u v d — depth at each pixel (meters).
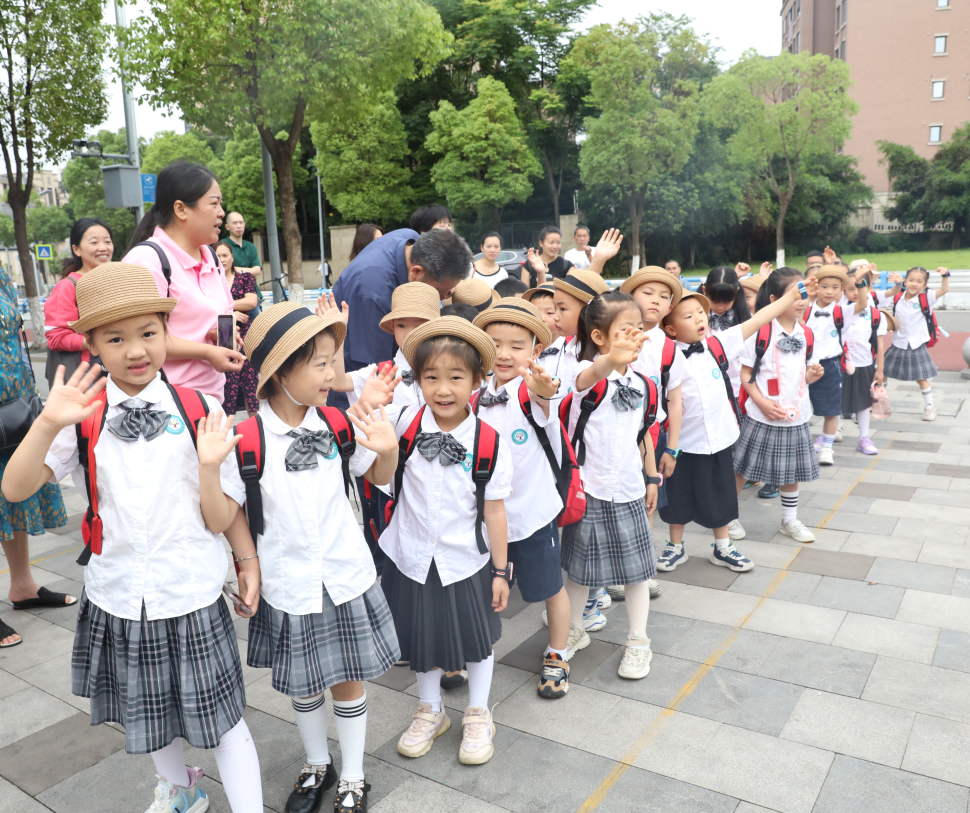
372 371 3.00
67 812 2.39
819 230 40.06
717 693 2.93
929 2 44.16
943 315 15.72
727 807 2.29
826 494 5.36
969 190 38.91
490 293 3.67
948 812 2.24
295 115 14.81
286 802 2.36
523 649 3.37
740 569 4.09
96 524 2.00
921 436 6.88
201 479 1.95
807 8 50.59
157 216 3.15
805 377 4.45
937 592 3.74
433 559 2.49
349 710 2.28
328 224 39.47
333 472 2.20
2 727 2.88
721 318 4.96
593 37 27.61
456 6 32.75
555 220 33.44
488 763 2.55
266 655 2.22
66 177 41.81
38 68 16.03
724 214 33.03
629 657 3.09
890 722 2.69
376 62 14.20
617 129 27.94
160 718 2.00
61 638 3.61
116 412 2.00
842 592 3.79
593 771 2.49
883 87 45.88
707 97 30.09
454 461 2.42
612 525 3.06
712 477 3.97
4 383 3.47
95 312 1.88
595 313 3.09
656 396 3.18
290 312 2.09
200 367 3.19
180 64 13.05
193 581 2.01
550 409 2.80
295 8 13.09
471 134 28.95
